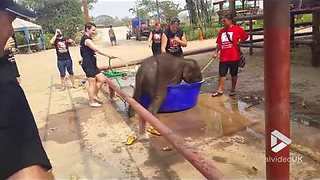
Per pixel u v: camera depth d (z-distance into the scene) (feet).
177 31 27.27
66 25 128.57
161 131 12.23
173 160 15.99
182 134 19.25
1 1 4.13
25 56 91.35
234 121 20.75
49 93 33.53
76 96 30.96
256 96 25.77
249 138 17.98
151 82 20.79
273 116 6.29
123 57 59.77
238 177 13.96
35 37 113.50
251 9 47.98
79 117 24.26
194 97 22.94
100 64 51.16
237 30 25.50
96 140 19.49
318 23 33.01
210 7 102.32
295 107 22.07
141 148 17.70
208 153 16.51
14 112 4.12
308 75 30.42
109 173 15.35
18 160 4.02
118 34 154.30
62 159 17.33
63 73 35.14
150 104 21.02
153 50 33.78
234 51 25.58
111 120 22.88
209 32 94.79
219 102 24.98
